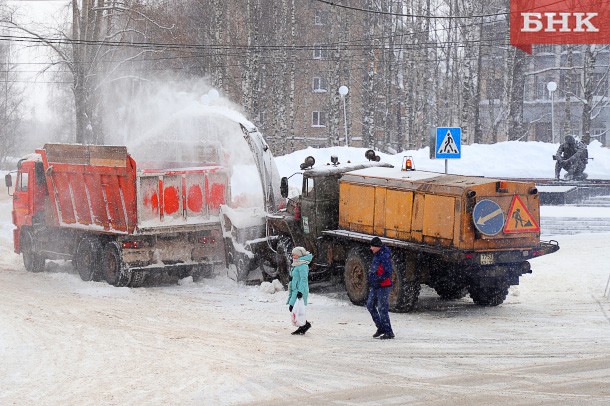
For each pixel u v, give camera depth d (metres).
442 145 39.53
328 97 128.12
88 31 97.62
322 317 33.09
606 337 27.11
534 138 144.75
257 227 42.59
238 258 42.25
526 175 76.75
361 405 19.50
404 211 33.81
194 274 44.53
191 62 117.94
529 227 32.34
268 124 133.00
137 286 42.53
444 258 31.52
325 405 19.59
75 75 94.75
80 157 43.78
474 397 19.81
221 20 108.31
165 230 41.91
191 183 42.56
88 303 37.59
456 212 31.62
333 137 111.25
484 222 31.52
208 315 34.22
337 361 24.77
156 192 41.66
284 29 118.12
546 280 39.75
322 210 38.31
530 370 22.62
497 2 132.62
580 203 68.50
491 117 135.25
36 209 49.03
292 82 115.44
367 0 116.94
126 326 31.66
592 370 22.31
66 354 26.39
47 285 43.78
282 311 35.00
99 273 44.16
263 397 20.56
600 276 39.66
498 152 82.12
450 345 26.81
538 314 32.28
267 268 41.69
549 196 67.06
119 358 25.72
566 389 20.31
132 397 20.81
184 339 28.88
